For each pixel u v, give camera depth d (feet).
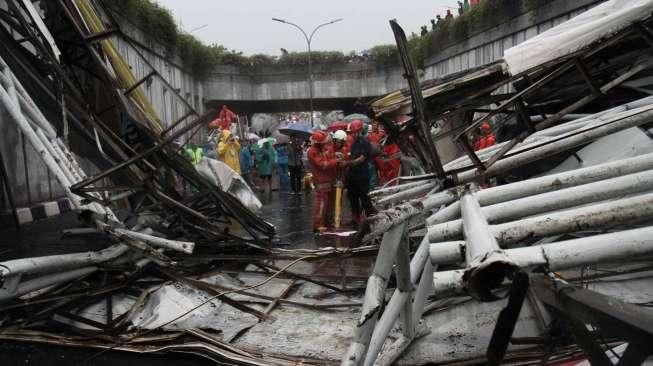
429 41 81.15
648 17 11.91
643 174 7.84
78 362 10.98
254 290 16.11
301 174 59.62
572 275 13.23
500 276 4.23
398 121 15.90
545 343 10.09
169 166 20.36
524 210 7.70
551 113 20.56
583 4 43.14
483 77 14.38
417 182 18.20
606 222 5.65
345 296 15.40
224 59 107.96
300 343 11.76
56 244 21.39
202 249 19.25
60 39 20.86
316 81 118.01
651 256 4.93
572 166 16.30
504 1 56.44
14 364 10.87
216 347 11.35
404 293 9.10
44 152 15.29
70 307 13.39
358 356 6.94
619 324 3.55
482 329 11.50
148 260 15.47
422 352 10.69
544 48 13.00
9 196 25.94
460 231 7.35
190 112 20.49
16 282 12.17
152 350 11.31
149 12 59.98
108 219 14.37
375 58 116.57
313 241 25.98
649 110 11.47
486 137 27.35
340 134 29.19
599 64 16.26
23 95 16.78
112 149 20.06
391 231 7.75
